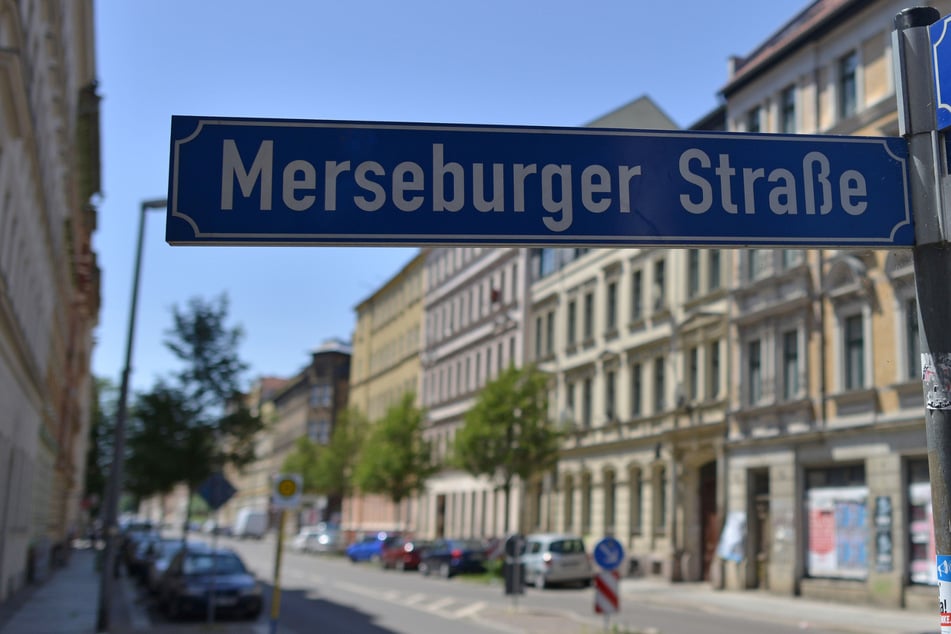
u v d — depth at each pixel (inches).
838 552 991.0
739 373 1160.8
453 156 155.7
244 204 151.3
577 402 1619.1
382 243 152.1
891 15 963.3
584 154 157.6
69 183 1316.4
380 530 2672.2
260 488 4662.9
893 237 157.2
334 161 153.9
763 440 1105.4
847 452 981.8
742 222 157.0
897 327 924.0
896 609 896.9
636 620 803.4
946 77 155.3
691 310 1293.1
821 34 1063.6
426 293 2511.1
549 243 153.8
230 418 1300.4
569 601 1024.9
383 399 2847.0
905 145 160.9
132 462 1269.7
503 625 757.3
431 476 2039.9
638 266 1451.8
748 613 876.0
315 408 3759.8
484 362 2039.9
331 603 1004.6
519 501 1774.1
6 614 850.8
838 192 158.7
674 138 159.3
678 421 1296.8
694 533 1263.5
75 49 1262.3
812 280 1052.5
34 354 1054.4
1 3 595.8
